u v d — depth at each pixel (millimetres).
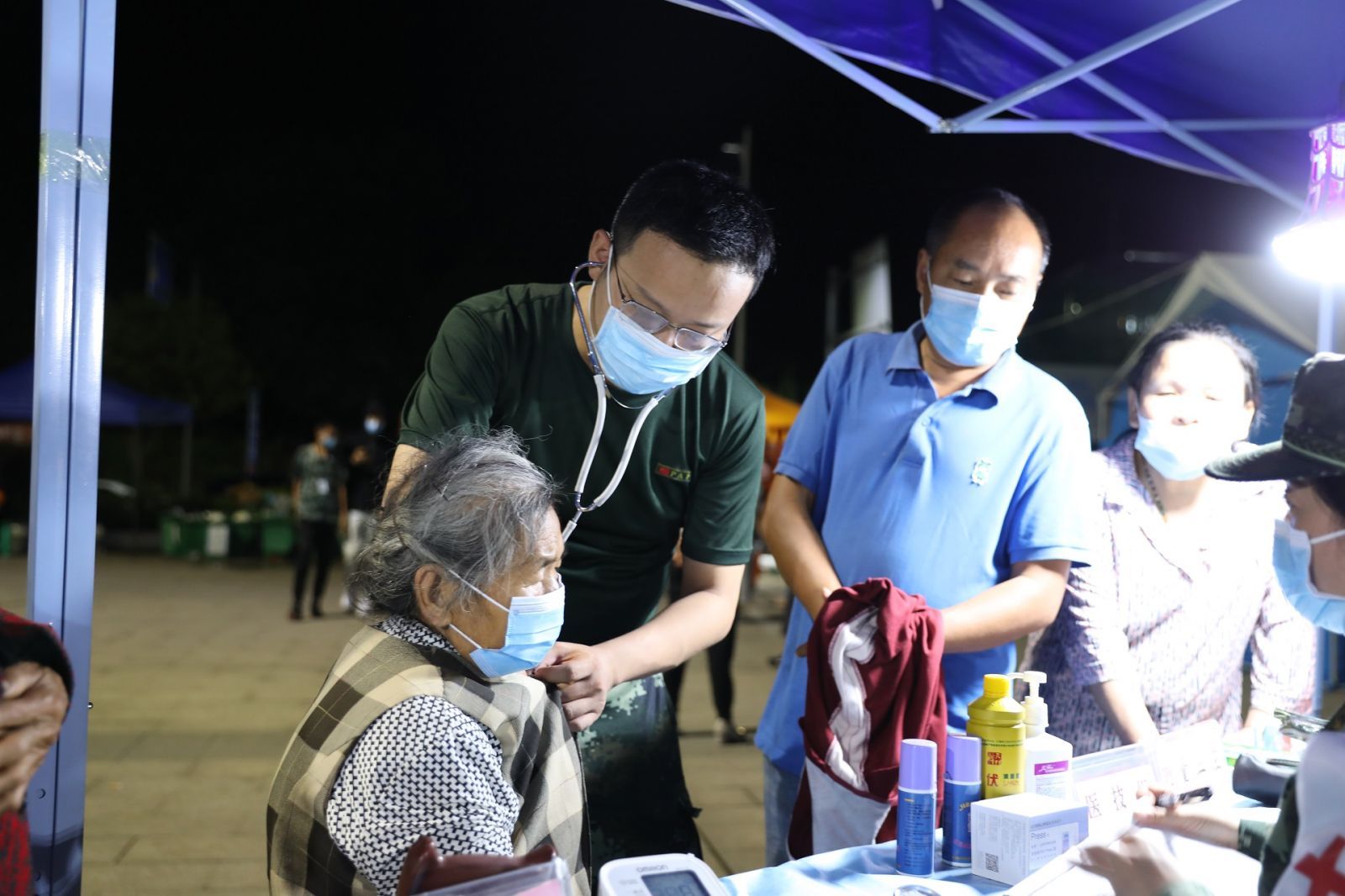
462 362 2199
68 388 1803
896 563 2516
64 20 1791
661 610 2334
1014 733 1920
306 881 1574
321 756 1588
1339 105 2385
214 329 28781
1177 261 12500
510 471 1690
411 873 1256
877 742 2137
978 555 2508
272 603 12969
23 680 1487
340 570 18078
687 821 2441
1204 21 2584
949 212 2514
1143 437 2674
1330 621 1578
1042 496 2510
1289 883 1312
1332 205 2348
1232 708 2791
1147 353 2750
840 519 2629
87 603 1815
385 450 2186
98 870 4129
